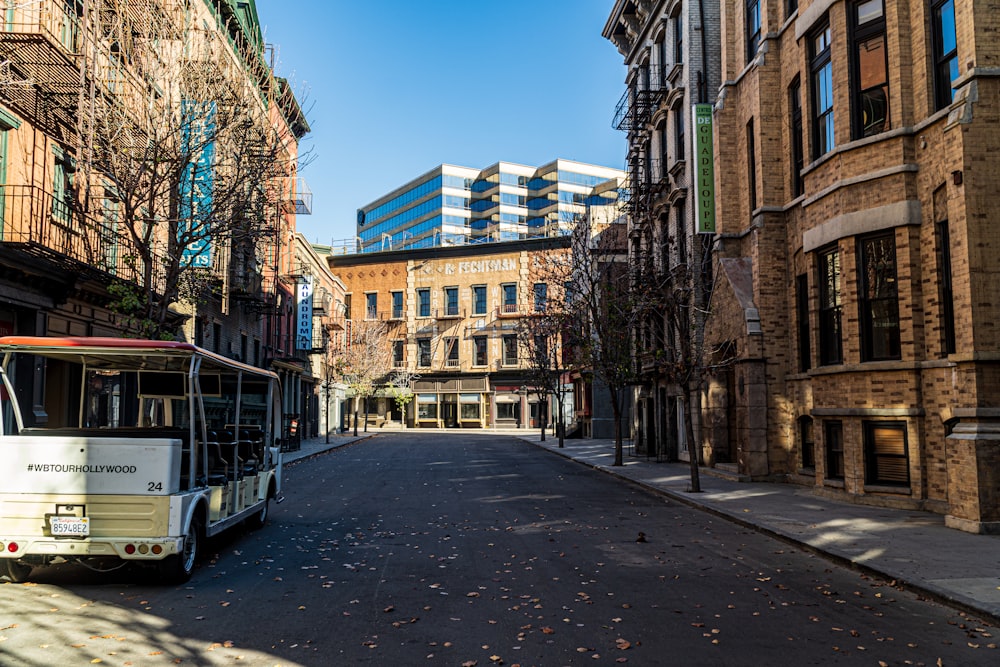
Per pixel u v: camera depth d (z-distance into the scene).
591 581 8.35
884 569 8.61
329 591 7.86
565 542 10.94
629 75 33.47
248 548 10.38
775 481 18.94
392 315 72.38
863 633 6.44
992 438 11.19
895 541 10.47
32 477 7.95
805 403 18.14
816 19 16.56
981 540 10.52
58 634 6.28
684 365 17.81
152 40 16.70
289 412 41.88
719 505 14.64
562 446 38.56
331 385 54.88
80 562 8.27
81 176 17.31
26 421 15.23
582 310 29.59
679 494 16.64
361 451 36.31
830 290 16.25
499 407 67.31
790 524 12.10
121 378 12.62
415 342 71.00
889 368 13.96
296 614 6.96
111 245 18.42
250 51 19.39
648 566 9.22
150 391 10.30
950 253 12.36
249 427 12.67
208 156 18.75
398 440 49.06
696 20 25.12
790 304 18.88
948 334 13.19
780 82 19.25
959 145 11.94
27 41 13.89
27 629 6.41
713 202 22.34
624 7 32.50
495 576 8.59
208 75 17.14
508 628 6.51
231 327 30.27
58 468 7.96
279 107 20.12
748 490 17.31
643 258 29.61
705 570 9.01
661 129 29.36
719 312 21.20
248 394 13.05
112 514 7.93
